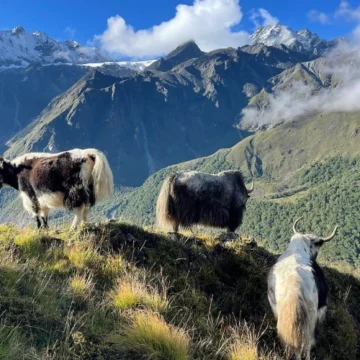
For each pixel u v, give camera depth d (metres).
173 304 4.75
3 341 3.04
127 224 6.07
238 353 3.94
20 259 4.62
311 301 4.67
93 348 3.43
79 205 6.51
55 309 3.77
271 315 5.37
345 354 5.41
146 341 3.61
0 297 3.65
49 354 3.23
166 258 5.68
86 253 5.14
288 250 5.46
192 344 3.91
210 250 6.23
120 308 4.19
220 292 5.61
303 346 4.52
